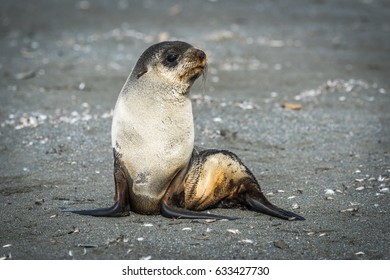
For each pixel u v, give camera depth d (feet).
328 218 90.53
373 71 193.98
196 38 237.86
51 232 85.35
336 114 148.15
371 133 135.13
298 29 260.42
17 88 173.17
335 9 303.68
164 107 87.20
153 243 81.30
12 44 235.81
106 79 184.85
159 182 89.35
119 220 89.40
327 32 255.50
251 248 80.02
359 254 78.69
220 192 94.48
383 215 91.50
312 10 301.63
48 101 159.84
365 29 261.44
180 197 92.17
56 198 99.76
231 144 128.36
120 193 89.81
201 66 86.79
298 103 157.58
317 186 104.99
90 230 85.61
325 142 129.59
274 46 229.66
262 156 121.60
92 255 78.28
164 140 87.40
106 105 156.76
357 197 99.45
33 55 217.56
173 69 86.69
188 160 90.33
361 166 115.24
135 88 88.38
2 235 84.99
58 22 278.67
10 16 292.81
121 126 88.58
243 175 94.99
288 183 106.93
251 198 93.61
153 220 89.45
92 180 108.27
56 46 231.09
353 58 212.43
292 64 203.82
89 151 122.62
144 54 89.97
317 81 181.57
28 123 139.74
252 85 176.96
